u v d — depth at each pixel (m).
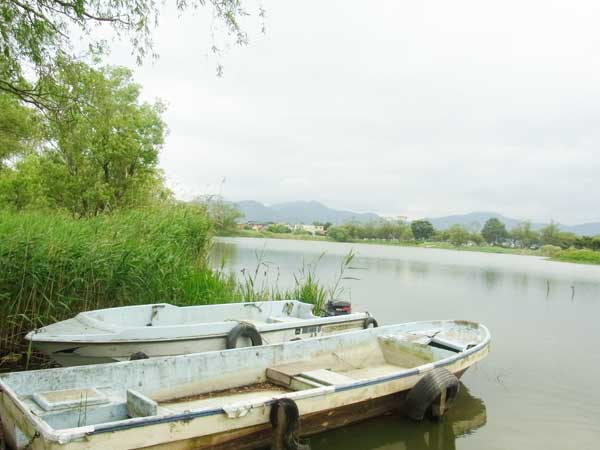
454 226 126.25
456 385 6.86
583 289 27.47
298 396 5.42
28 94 10.39
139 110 18.97
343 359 7.84
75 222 9.88
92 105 12.36
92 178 17.88
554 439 6.54
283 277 21.97
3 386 4.69
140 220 10.92
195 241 12.70
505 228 130.38
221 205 14.41
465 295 21.53
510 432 6.71
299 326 8.60
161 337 6.95
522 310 17.91
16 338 7.60
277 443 5.16
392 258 53.34
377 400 6.37
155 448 4.44
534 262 65.19
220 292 11.00
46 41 9.45
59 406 4.73
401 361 8.12
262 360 6.86
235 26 9.38
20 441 4.39
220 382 6.41
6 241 7.45
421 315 15.41
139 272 8.73
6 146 17.00
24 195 20.27
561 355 11.16
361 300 17.91
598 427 6.98
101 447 4.10
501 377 9.24
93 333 6.64
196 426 4.68
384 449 5.99
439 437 6.44
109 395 5.39
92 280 8.12
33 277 7.38
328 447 5.95
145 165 19.14
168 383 5.96
